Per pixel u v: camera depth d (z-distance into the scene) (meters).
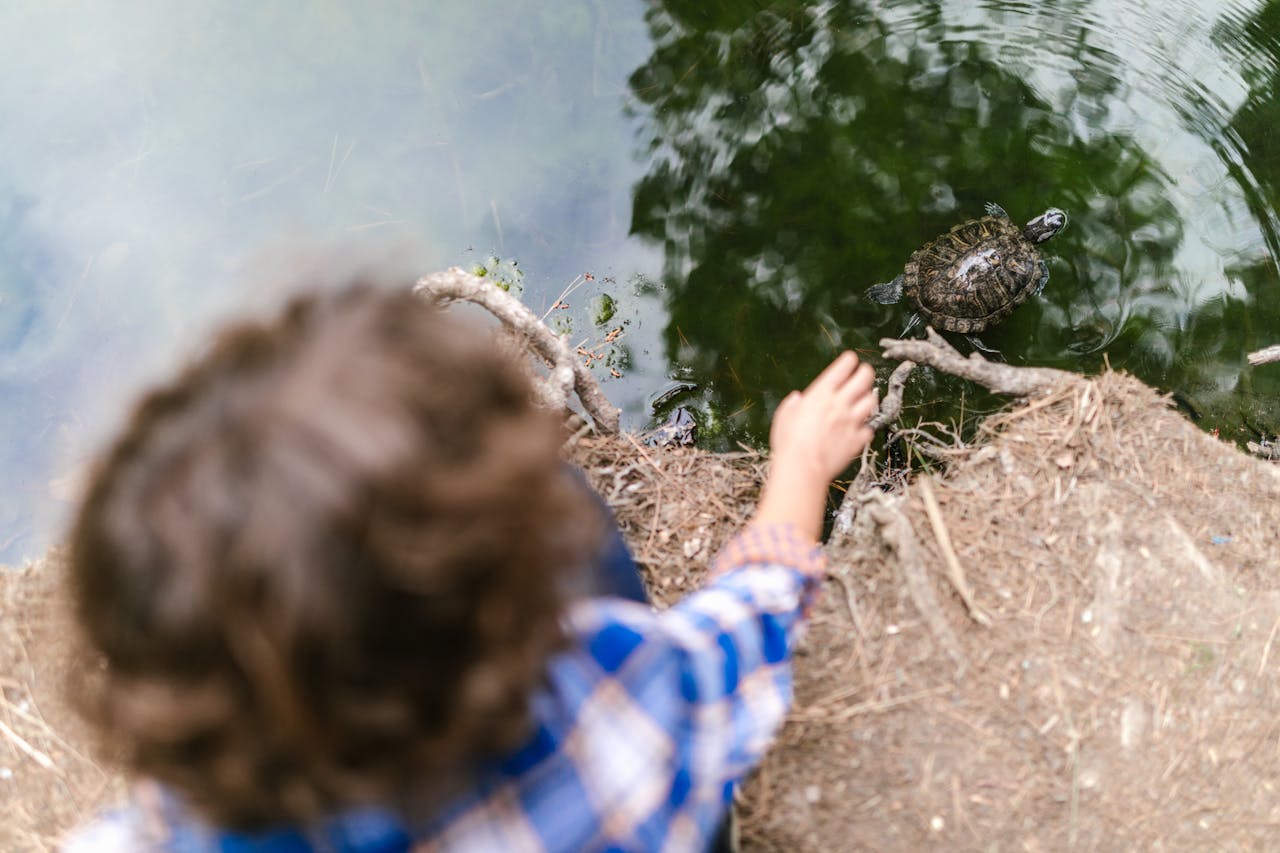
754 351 3.73
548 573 0.62
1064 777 1.96
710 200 3.96
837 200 3.99
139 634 0.57
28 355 3.58
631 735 0.78
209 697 0.57
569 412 2.74
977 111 4.16
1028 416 2.46
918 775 1.95
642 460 2.54
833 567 2.23
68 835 1.94
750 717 0.95
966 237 3.95
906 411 3.64
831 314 3.83
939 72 4.23
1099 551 2.21
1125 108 4.18
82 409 3.51
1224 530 2.26
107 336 3.62
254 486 0.52
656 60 4.14
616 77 4.10
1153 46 4.29
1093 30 4.33
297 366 0.56
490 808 0.71
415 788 0.65
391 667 0.56
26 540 3.36
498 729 0.64
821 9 4.25
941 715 2.02
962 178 4.08
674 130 4.03
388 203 3.83
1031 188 4.07
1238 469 2.35
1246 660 2.08
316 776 0.60
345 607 0.52
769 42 4.19
